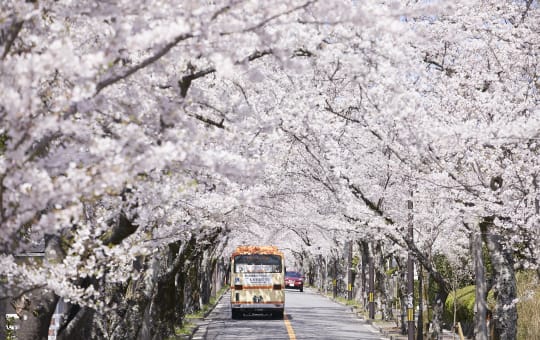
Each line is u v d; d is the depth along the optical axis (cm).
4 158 1055
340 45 1479
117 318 2405
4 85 969
